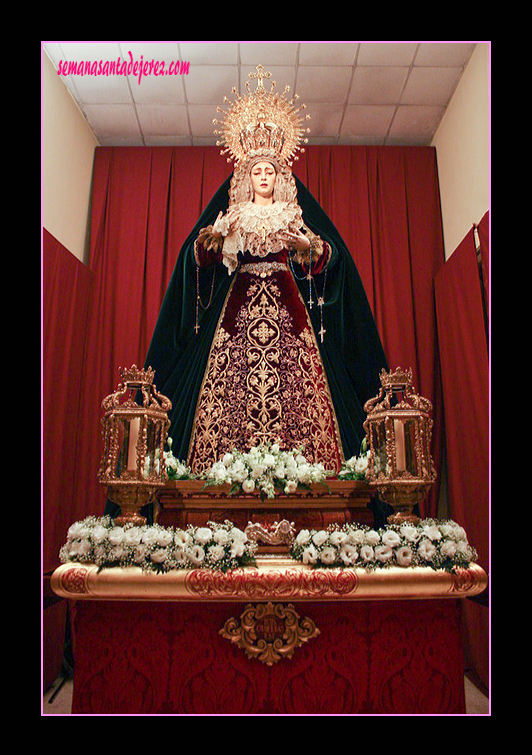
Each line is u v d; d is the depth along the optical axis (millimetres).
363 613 1975
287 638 1922
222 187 3111
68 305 3986
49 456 3609
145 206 4695
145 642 1928
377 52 3928
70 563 1962
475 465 3584
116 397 2215
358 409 2760
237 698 1879
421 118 4633
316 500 2268
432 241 4629
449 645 1958
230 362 2619
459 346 3904
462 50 3916
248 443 2439
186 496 2234
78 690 1887
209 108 4457
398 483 2154
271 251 2797
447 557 1974
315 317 2902
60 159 4105
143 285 4547
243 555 1957
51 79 3967
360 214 4691
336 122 4656
